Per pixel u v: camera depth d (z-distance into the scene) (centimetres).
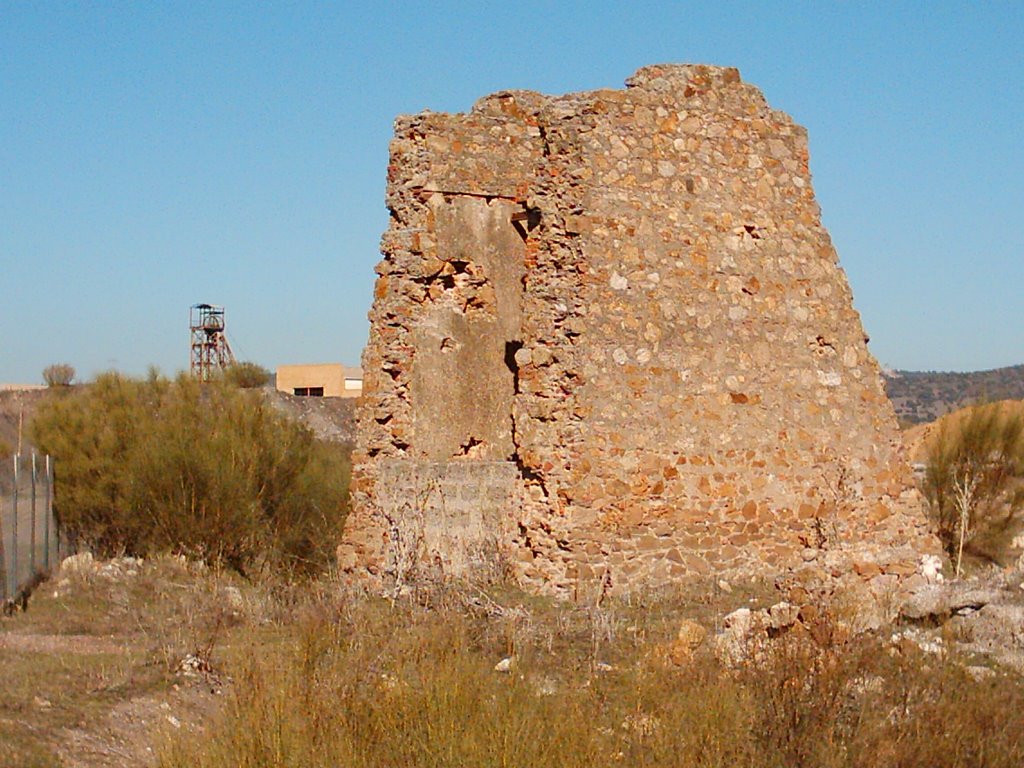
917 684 1094
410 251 1756
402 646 1077
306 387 5697
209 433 2498
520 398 1652
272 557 2239
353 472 1748
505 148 1847
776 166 1827
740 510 1703
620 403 1630
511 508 1683
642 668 1070
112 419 2555
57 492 2394
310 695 968
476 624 1314
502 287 1839
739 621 1282
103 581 1962
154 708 1120
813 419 1792
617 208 1661
